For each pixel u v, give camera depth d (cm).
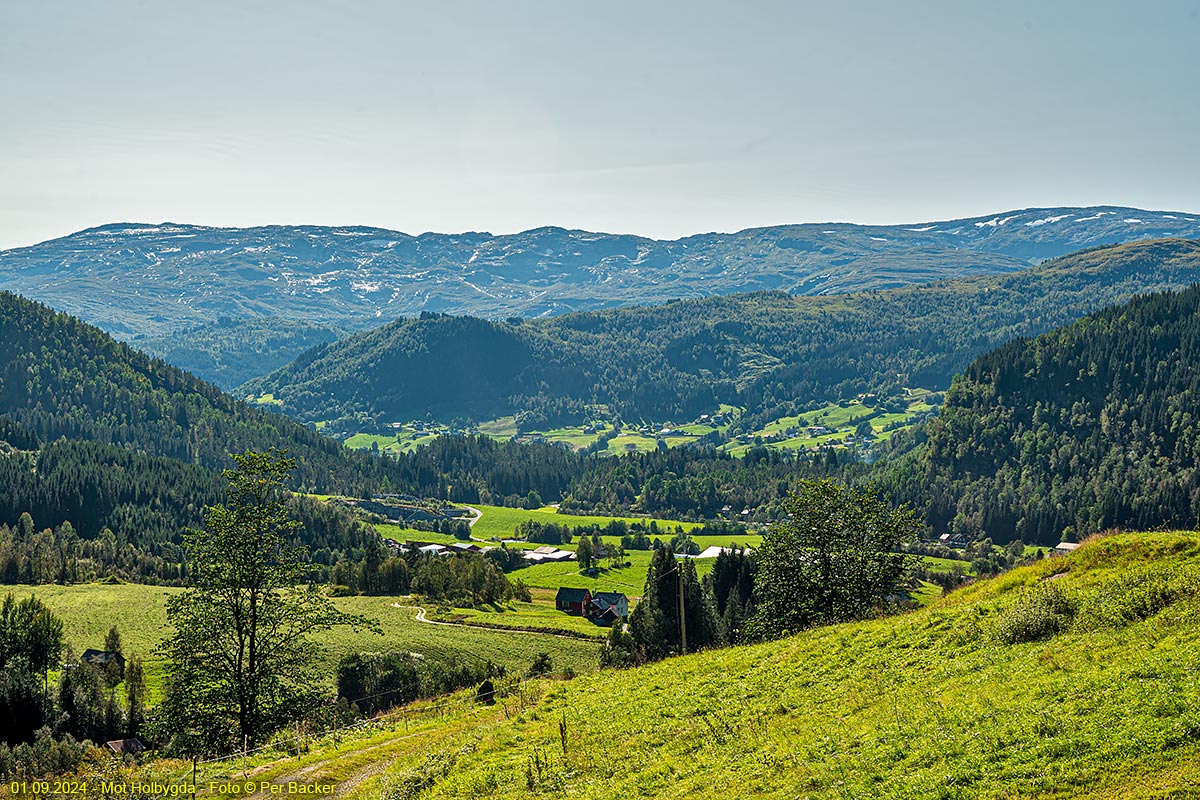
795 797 2342
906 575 6681
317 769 3544
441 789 3106
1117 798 1903
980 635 3522
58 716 8694
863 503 6619
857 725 2798
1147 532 4525
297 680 5247
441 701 5756
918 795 2150
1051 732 2292
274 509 5425
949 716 2620
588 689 4428
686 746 3053
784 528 6769
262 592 5319
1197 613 2905
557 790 2894
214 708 4922
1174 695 2252
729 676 3938
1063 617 3353
